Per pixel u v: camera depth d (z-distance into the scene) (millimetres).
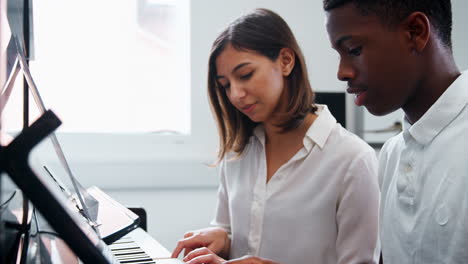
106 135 2012
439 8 662
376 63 652
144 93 2137
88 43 2051
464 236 625
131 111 2121
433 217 668
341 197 979
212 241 1078
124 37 2104
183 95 2160
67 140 1972
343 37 666
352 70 674
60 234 363
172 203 2045
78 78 2043
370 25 646
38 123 331
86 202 778
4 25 402
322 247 990
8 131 393
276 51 1008
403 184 732
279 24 1031
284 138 1090
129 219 750
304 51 2199
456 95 667
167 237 2033
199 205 2070
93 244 374
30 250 458
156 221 2023
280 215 1024
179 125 2170
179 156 2053
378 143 2195
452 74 688
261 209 1051
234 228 1107
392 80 655
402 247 737
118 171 1992
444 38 677
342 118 2180
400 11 636
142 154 2035
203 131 2109
